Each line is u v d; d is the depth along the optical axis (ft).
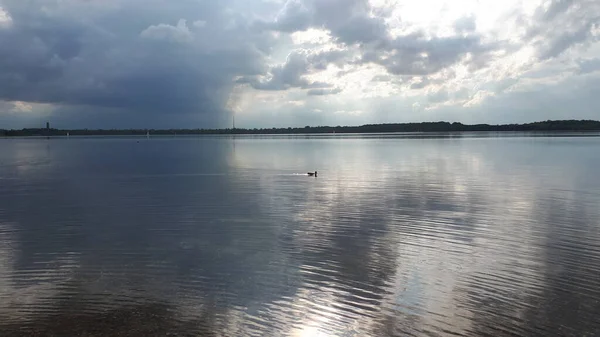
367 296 37.99
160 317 34.22
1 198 89.25
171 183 112.68
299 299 37.45
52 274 43.52
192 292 38.93
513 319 33.88
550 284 40.45
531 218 66.59
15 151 307.37
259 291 39.09
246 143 483.51
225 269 44.68
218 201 83.56
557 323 33.17
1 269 44.98
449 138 549.54
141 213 72.64
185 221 66.13
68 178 126.31
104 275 43.14
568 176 119.85
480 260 47.09
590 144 319.06
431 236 56.75
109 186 107.45
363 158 198.59
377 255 48.98
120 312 35.14
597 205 76.59
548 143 342.23
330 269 44.60
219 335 31.53
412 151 251.60
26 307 36.06
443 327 32.73
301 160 192.54
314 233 58.54
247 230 60.34
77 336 31.42
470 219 66.18
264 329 32.45
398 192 92.89
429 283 40.86
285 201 82.94
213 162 186.91
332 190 96.68
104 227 62.59
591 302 36.55
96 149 344.28
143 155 249.96
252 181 115.34
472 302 36.76
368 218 67.26
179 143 520.42
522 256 48.44
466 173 129.80
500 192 91.86
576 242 53.52
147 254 49.78
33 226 63.52
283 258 48.08
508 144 335.06
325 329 32.50
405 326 32.94
